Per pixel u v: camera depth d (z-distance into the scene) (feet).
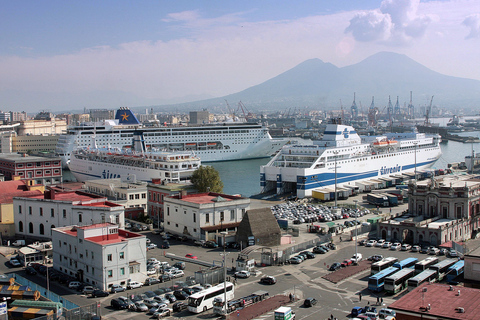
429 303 200.75
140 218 499.10
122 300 267.80
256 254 369.71
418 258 357.20
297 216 524.93
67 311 244.83
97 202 415.85
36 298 266.36
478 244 405.39
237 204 433.07
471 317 184.75
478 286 248.93
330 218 505.25
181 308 261.65
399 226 415.23
